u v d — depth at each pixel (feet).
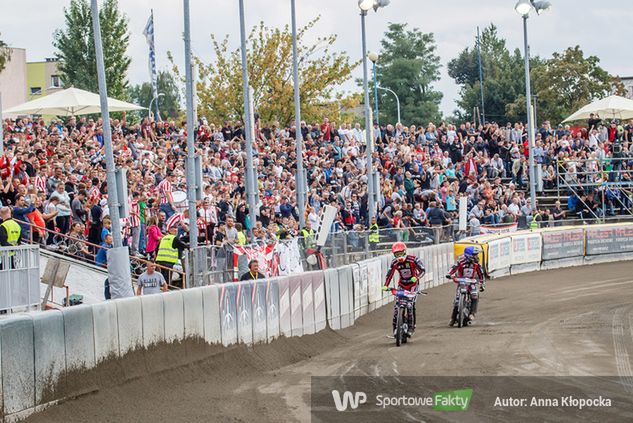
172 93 413.18
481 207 134.10
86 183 88.74
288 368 59.16
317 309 74.38
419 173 139.64
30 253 66.80
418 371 54.24
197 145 121.08
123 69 230.27
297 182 103.30
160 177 101.76
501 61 414.00
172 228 79.87
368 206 121.19
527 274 127.54
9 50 161.58
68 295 71.31
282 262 81.56
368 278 90.63
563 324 74.28
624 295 95.91
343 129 147.43
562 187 164.96
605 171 152.35
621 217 147.74
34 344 40.75
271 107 209.46
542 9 137.49
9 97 229.25
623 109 161.48
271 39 211.20
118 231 65.00
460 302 77.10
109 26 226.17
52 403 41.68
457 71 434.71
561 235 137.39
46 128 113.70
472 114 362.53
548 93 307.99
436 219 123.34
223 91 211.82
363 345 69.56
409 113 375.04
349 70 216.13
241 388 50.72
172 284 78.64
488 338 68.08
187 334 53.93
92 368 45.01
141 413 43.86
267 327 64.03
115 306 47.37
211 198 91.71
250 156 90.79
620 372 51.19
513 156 161.27
